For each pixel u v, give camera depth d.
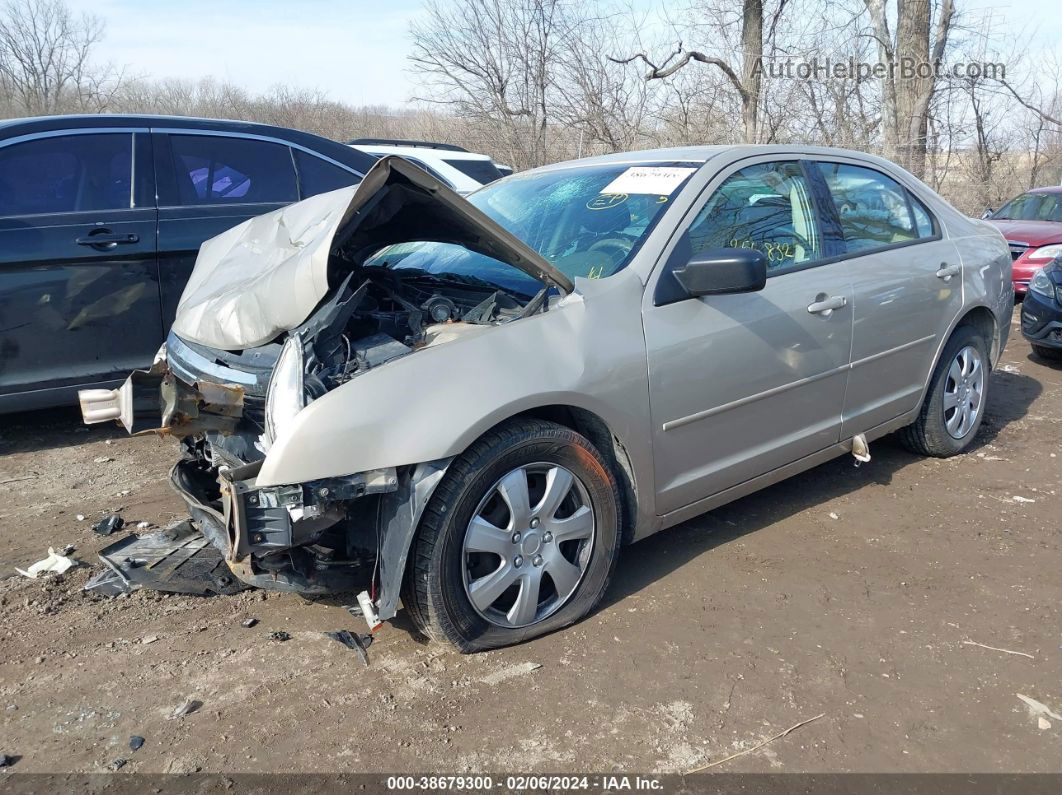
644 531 3.35
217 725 2.63
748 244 3.63
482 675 2.86
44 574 3.58
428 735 2.58
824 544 3.85
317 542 2.83
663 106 16.08
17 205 4.90
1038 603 3.35
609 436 3.17
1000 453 5.04
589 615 3.22
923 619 3.23
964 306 4.64
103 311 5.09
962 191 16.53
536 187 4.07
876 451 5.05
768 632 3.14
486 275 3.48
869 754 2.51
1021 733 2.60
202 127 5.56
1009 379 6.82
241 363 3.00
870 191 4.36
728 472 3.58
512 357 2.86
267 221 3.73
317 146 6.02
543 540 3.00
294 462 2.55
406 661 2.94
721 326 3.40
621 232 3.45
